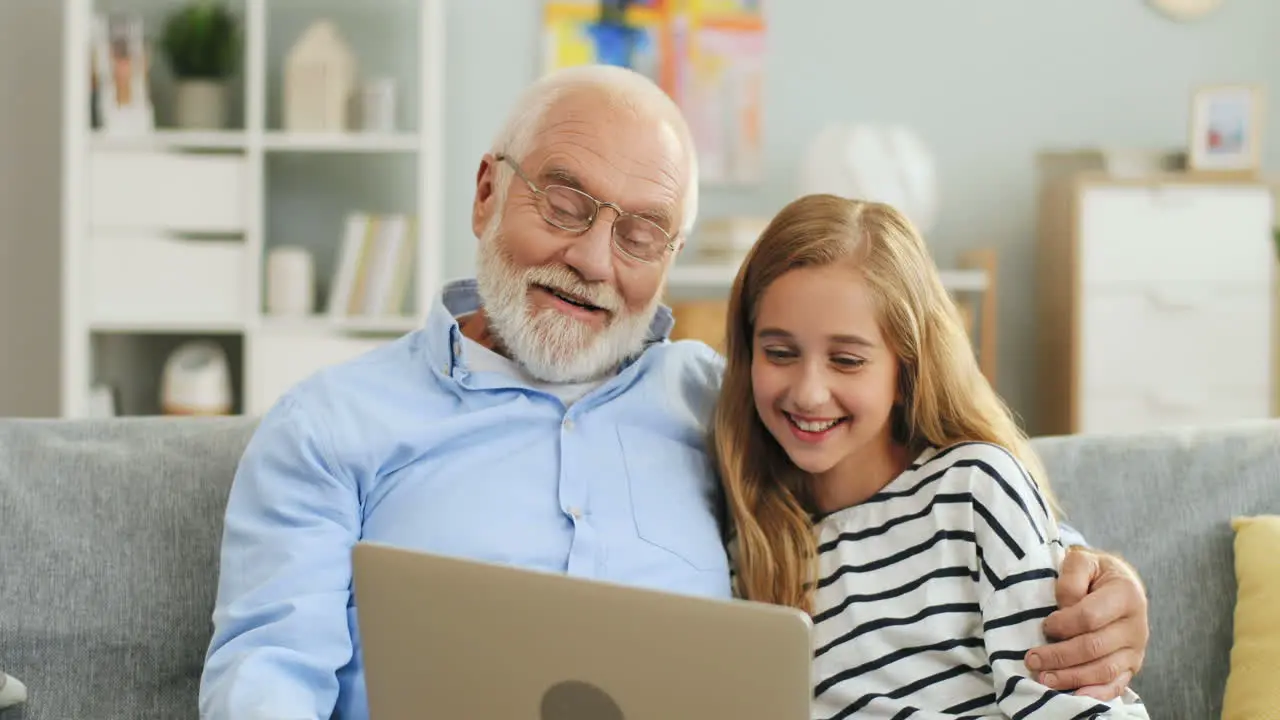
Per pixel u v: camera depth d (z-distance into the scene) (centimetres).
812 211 150
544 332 156
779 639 93
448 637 104
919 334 147
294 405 149
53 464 153
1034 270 413
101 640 146
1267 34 417
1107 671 127
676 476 157
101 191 346
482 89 402
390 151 356
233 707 121
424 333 161
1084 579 132
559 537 148
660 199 158
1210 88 379
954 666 137
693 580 150
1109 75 415
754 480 156
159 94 354
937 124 412
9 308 391
